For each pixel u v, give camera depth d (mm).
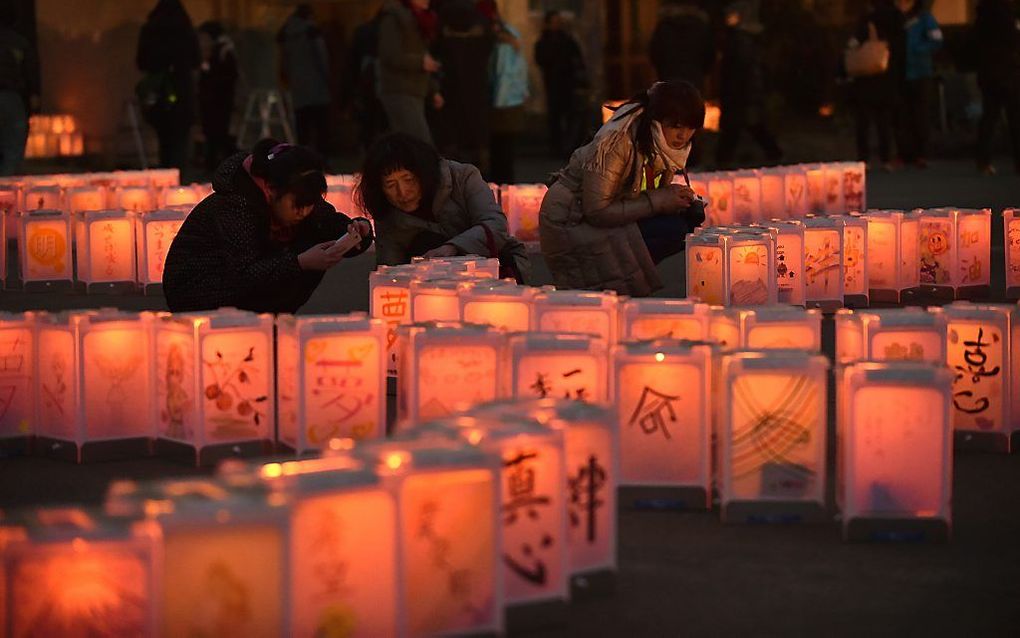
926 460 6785
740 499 7082
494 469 5363
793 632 5715
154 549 4691
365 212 11969
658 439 7277
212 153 32031
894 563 6531
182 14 27047
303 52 30953
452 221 11992
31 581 4676
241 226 10391
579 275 12766
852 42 30344
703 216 13320
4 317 8516
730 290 12234
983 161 29062
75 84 33438
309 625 5031
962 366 8508
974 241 14016
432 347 7551
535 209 19359
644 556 6625
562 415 6000
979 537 6906
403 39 21234
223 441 8250
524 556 5688
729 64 30844
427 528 5297
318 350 7945
